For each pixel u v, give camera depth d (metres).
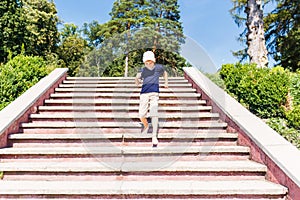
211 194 3.00
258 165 3.41
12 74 6.00
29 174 3.42
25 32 18.80
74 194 3.03
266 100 5.65
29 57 7.25
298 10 14.46
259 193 2.94
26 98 5.28
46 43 26.14
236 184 3.13
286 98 5.60
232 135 4.29
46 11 27.16
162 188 3.04
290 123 5.26
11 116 4.40
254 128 3.92
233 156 3.88
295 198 2.71
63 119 5.03
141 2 21.27
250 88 6.02
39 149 3.82
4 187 3.05
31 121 5.02
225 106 4.90
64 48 29.12
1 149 3.80
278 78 5.76
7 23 17.67
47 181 3.34
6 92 5.67
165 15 21.31
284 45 14.89
